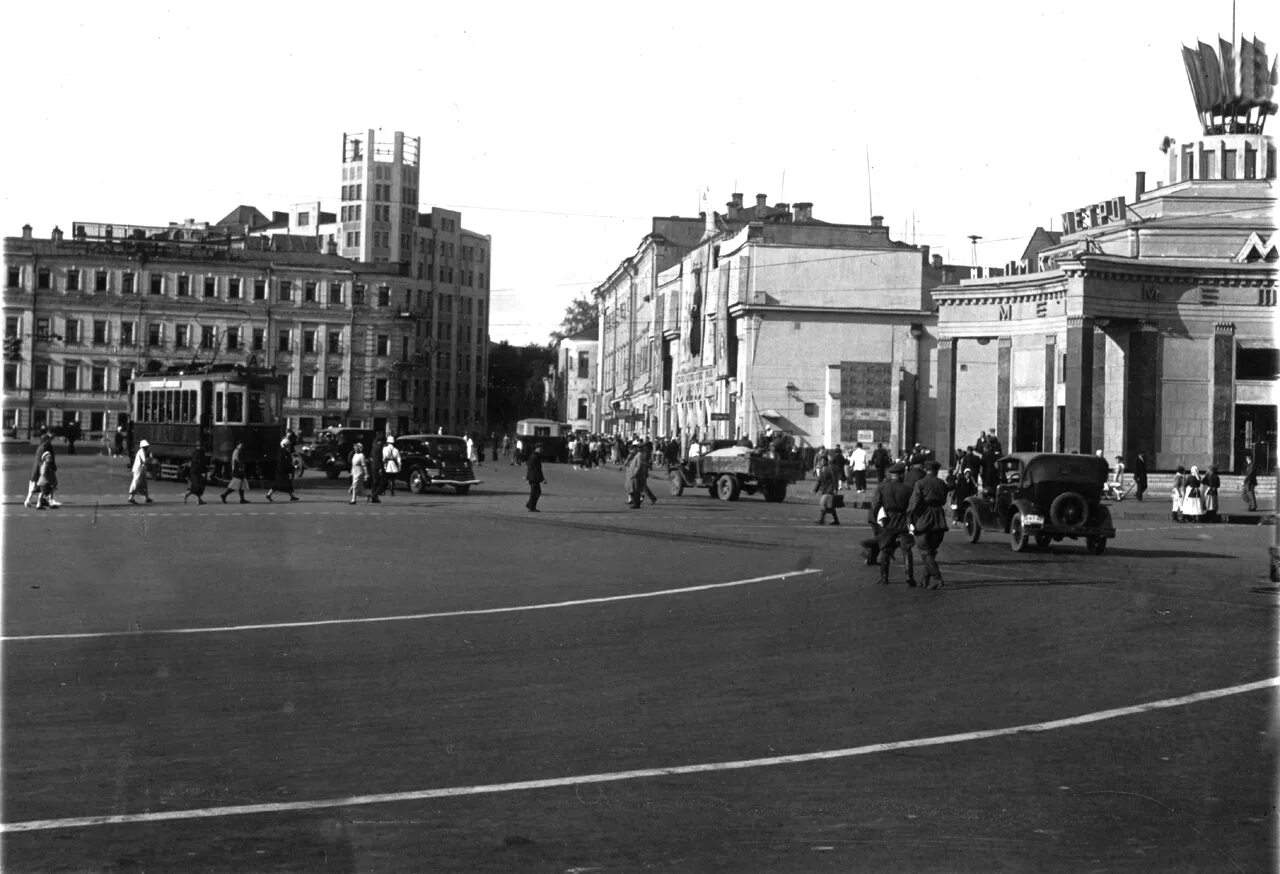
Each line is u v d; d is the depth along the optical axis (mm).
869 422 72312
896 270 73812
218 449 48250
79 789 7977
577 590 19031
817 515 39188
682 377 90750
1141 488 51219
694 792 8086
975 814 7676
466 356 156750
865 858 6805
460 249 154875
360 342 120188
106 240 112875
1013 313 63656
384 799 7828
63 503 38031
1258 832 7402
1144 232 61688
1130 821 7586
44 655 12797
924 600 18375
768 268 73188
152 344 113938
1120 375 60844
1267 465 59969
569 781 8312
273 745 9188
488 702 10836
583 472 73312
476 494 47750
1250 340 60156
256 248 131250
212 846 6875
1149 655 13742
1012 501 28453
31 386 110188
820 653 13648
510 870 6531
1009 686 11906
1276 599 19031
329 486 52844
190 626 14953
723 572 21766
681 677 12141
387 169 142875
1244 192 61875
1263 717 10594
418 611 16531
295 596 17859
